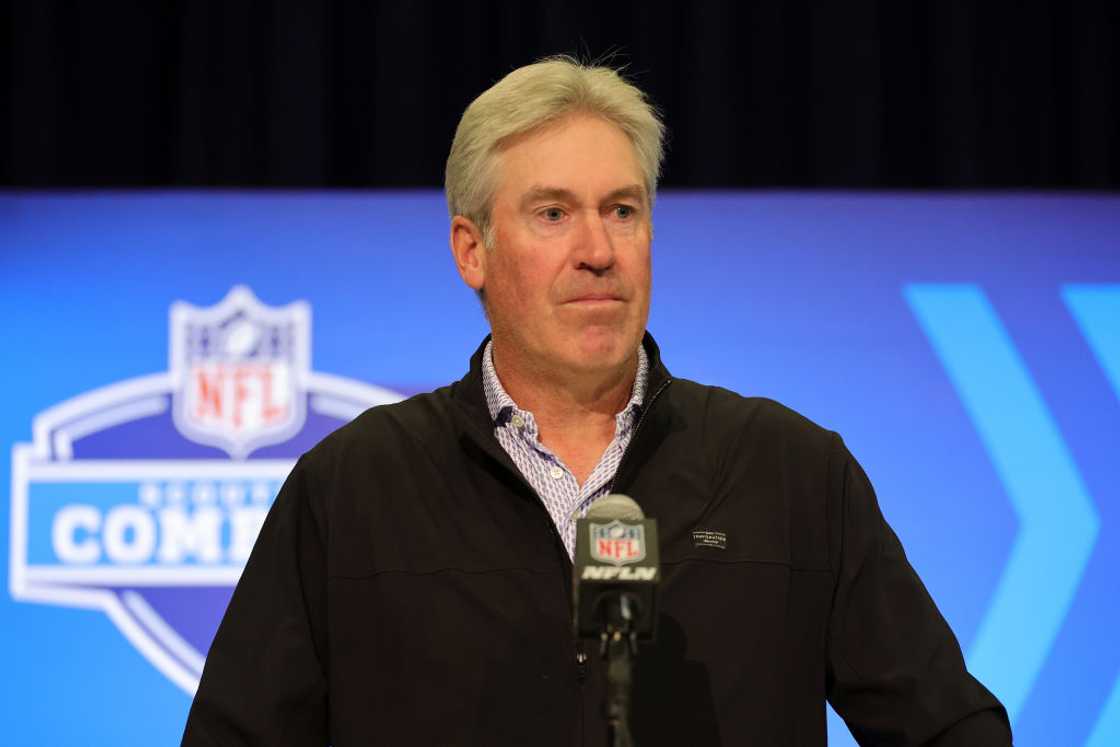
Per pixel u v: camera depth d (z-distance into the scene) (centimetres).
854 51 971
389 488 419
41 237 792
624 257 412
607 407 435
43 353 781
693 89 963
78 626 762
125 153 965
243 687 400
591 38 965
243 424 783
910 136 995
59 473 771
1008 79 992
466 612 392
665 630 388
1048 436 797
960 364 805
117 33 970
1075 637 779
